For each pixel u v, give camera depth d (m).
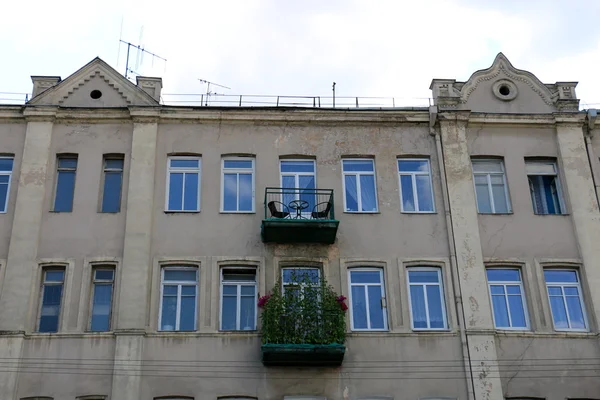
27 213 23.48
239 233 23.70
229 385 21.55
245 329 22.59
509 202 24.89
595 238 24.09
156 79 26.30
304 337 21.19
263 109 25.48
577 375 22.14
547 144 25.77
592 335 22.69
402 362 22.06
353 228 24.00
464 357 22.12
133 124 25.16
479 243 23.81
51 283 23.00
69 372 21.48
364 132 25.66
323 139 25.45
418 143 25.53
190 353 21.86
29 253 22.95
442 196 24.62
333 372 21.86
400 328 22.56
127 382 21.33
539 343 22.52
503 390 21.80
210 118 25.38
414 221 24.20
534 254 23.84
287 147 25.25
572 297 23.56
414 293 23.39
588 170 25.20
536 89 26.53
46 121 25.00
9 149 24.66
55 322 22.53
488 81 26.59
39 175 24.11
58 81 26.03
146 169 24.39
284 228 23.03
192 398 21.39
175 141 25.08
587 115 25.89
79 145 24.84
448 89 26.30
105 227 23.56
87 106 25.36
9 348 21.59
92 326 22.48
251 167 25.08
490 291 23.50
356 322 22.88
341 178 24.95
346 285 23.22
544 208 25.09
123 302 22.33
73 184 24.56
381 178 24.91
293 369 21.83
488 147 25.61
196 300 22.89
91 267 23.06
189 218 23.84
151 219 23.69
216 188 24.44
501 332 22.59
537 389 21.89
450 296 23.08
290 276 23.36
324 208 24.38
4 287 22.41
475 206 24.42
